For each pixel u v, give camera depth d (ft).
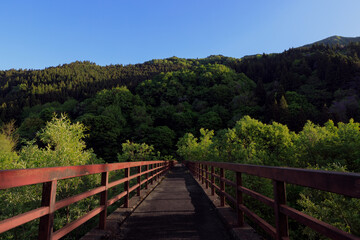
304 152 85.66
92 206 35.58
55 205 6.77
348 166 73.26
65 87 463.01
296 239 46.50
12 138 109.09
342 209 35.27
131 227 13.01
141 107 346.74
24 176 5.30
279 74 399.24
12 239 29.17
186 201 21.20
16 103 369.09
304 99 257.34
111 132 236.84
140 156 94.43
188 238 11.18
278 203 6.97
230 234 11.46
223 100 352.28
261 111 263.08
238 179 11.96
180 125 314.35
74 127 37.01
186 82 439.22
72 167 7.84
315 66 388.16
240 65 521.65
